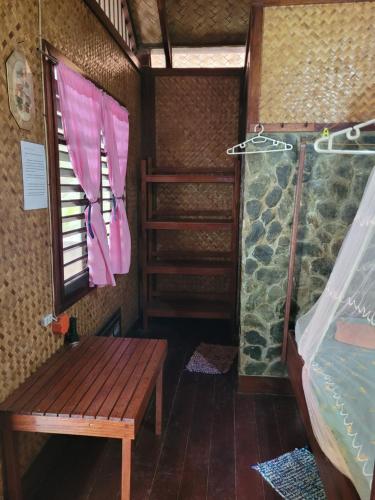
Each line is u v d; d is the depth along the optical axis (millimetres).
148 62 4098
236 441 2336
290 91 2496
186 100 4141
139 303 4418
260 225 2672
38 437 2021
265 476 2047
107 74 3008
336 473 1480
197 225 3877
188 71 4051
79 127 2350
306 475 2051
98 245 2660
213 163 4242
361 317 2080
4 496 1688
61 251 2250
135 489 1958
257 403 2758
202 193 4301
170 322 4379
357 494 1281
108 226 3275
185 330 4156
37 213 1980
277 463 2143
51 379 1885
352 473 1298
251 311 2787
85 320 2719
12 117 1726
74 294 2484
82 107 2410
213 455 2211
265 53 2465
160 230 4414
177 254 4324
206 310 4008
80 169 2389
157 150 4266
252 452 2238
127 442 1606
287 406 2721
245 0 3598
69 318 2312
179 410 2662
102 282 2697
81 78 2367
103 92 2795
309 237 2666
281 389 2861
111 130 2969
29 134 1885
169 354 3562
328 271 2693
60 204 2223
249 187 2633
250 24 2504
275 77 2488
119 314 3559
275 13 2404
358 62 2424
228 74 4047
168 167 4223
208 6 3678
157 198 4363
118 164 3164
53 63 2074
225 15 3754
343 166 2555
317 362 1949
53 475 2055
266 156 2588
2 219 1671
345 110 2490
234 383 3041
